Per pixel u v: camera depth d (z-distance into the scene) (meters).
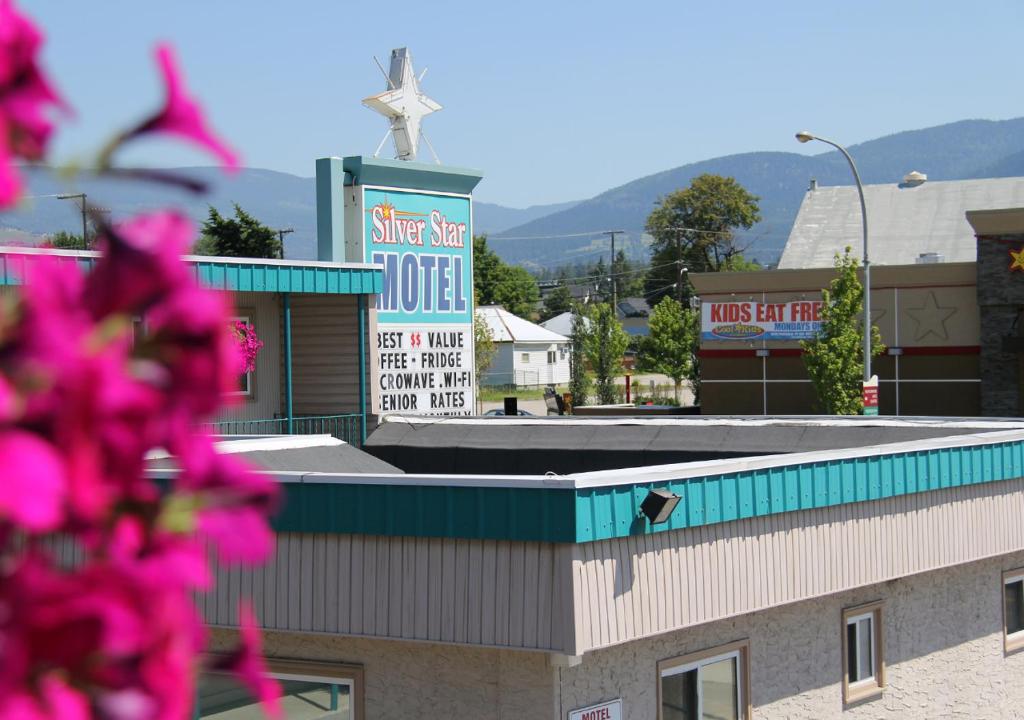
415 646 9.31
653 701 9.60
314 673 9.65
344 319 23.70
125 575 1.05
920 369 42.62
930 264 42.25
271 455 13.22
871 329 41.91
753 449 14.95
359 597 9.03
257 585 9.37
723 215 134.00
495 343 105.50
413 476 8.84
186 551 1.18
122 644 1.03
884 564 11.14
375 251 26.61
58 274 1.08
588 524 8.31
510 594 8.50
